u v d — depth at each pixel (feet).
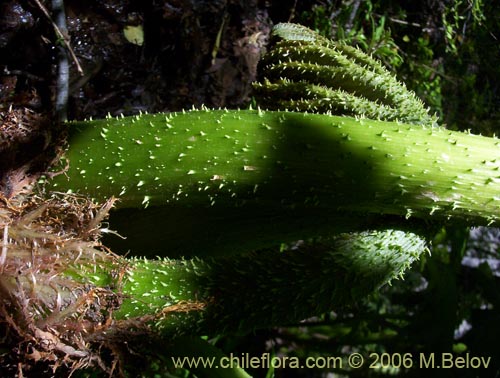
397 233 0.94
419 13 1.82
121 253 1.03
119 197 0.90
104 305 0.81
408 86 1.83
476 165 0.83
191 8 1.45
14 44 1.24
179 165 0.87
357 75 0.99
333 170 0.84
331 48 1.07
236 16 1.56
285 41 1.07
